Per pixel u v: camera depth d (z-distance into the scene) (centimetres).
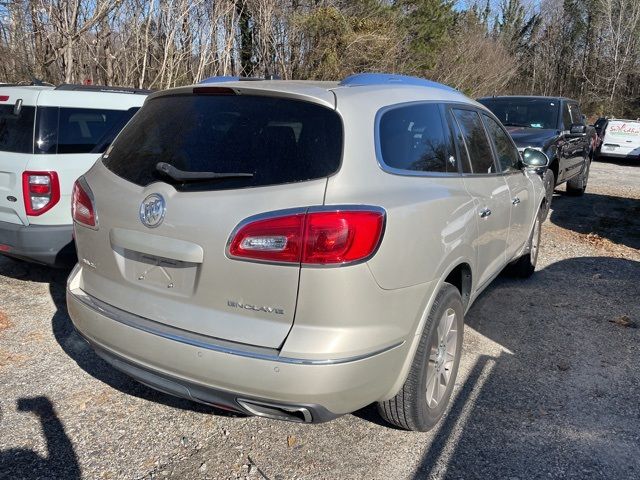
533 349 419
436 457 291
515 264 563
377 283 238
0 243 468
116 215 275
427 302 274
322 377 228
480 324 463
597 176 1517
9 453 284
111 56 1076
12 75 1070
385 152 269
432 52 2633
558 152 845
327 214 228
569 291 548
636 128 1808
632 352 418
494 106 973
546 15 4978
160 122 291
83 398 335
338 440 303
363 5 2041
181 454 289
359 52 1975
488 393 354
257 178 243
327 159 243
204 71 1298
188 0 1171
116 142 316
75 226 309
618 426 322
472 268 338
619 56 4391
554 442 305
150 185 265
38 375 358
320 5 1909
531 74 4947
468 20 3472
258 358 230
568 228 836
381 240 237
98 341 279
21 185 455
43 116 463
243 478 273
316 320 231
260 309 237
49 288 510
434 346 299
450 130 343
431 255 272
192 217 246
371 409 334
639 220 909
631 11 4406
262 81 301
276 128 255
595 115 4309
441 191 297
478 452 296
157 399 338
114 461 282
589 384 369
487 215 356
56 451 287
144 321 264
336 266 226
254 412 244
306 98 258
